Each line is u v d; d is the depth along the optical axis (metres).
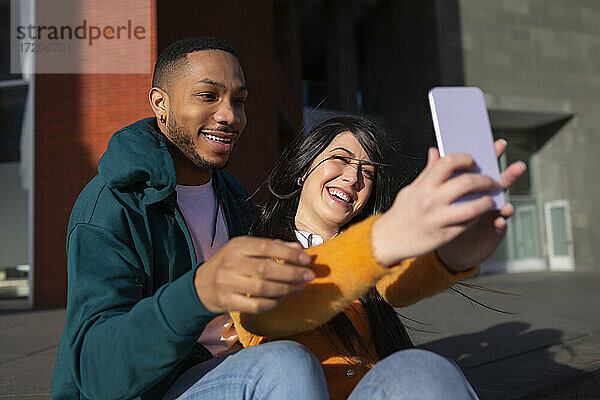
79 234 1.01
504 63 12.72
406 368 0.74
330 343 1.14
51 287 6.30
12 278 6.54
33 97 6.48
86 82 6.34
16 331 4.39
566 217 13.59
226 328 1.30
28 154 6.69
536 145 14.38
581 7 13.57
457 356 3.06
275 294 0.66
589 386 2.55
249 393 0.80
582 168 13.28
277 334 0.85
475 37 12.59
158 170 1.12
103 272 0.96
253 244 0.68
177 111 1.27
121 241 1.04
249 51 8.48
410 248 0.66
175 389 0.97
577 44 13.43
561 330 3.83
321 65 15.86
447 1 12.52
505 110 12.64
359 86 15.62
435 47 12.46
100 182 1.11
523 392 2.35
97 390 0.83
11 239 6.62
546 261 13.85
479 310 4.92
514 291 6.91
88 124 6.32
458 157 0.61
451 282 0.88
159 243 1.15
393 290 1.03
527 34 13.01
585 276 10.23
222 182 1.51
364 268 0.73
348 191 1.34
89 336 0.84
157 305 0.76
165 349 0.76
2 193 6.70
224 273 0.67
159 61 1.33
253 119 8.49
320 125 1.42
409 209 0.64
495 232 0.75
